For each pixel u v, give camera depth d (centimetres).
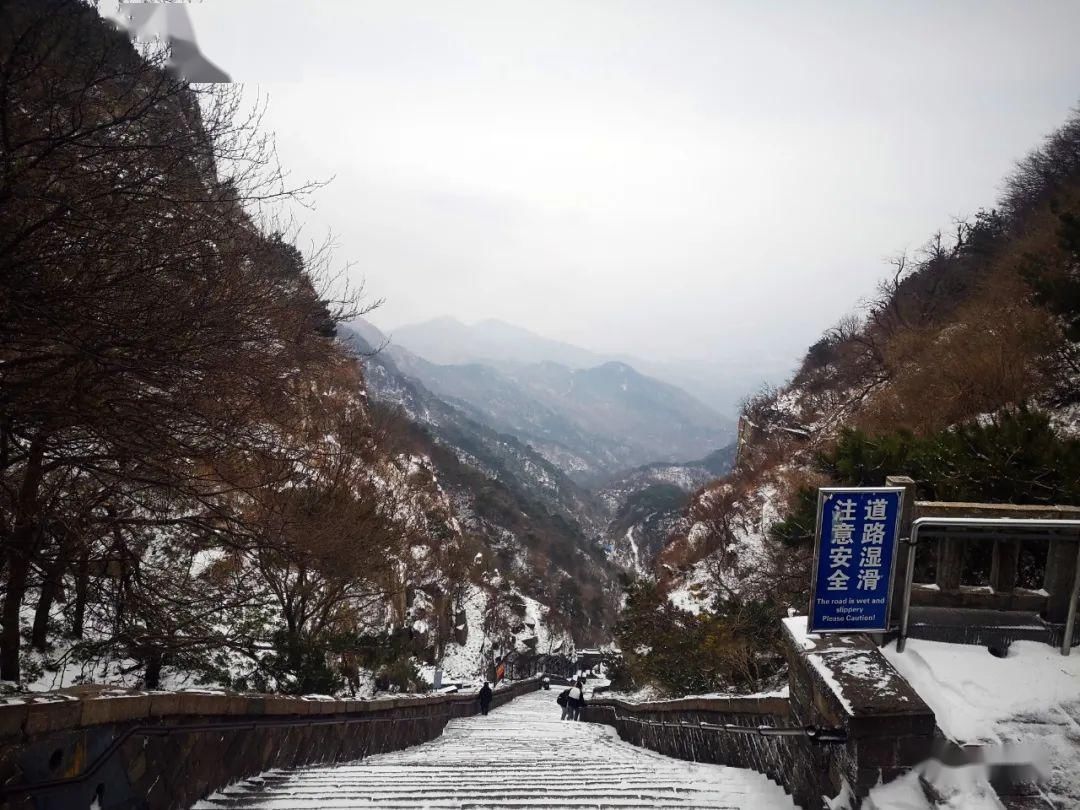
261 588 1312
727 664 1323
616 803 493
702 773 634
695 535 3244
